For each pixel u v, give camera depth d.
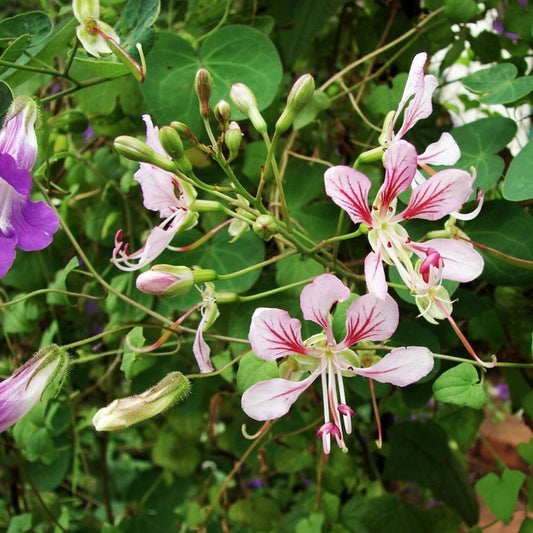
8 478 0.26
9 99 0.15
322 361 0.13
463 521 0.23
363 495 0.24
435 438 0.23
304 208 0.20
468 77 0.17
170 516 0.29
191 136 0.14
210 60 0.18
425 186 0.12
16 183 0.13
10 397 0.14
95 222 0.23
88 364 0.26
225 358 0.19
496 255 0.15
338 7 0.21
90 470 0.32
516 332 0.21
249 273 0.19
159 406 0.14
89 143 0.24
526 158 0.15
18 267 0.23
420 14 0.22
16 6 0.27
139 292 0.21
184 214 0.14
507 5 0.20
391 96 0.20
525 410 0.18
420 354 0.13
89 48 0.15
